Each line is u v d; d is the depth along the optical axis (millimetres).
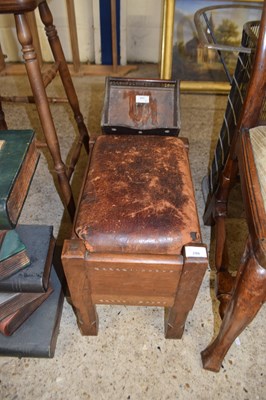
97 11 1899
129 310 904
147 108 992
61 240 1066
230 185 945
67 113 1671
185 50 1792
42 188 1264
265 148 686
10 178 588
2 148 663
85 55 2131
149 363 801
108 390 758
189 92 1885
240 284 578
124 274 650
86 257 618
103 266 630
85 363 800
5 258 678
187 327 871
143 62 2182
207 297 937
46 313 831
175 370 790
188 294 685
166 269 630
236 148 787
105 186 710
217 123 1653
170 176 741
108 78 1006
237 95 903
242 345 836
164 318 890
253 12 1672
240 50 777
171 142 847
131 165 765
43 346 773
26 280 709
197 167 1371
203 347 832
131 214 655
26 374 780
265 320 887
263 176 626
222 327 680
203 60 1814
